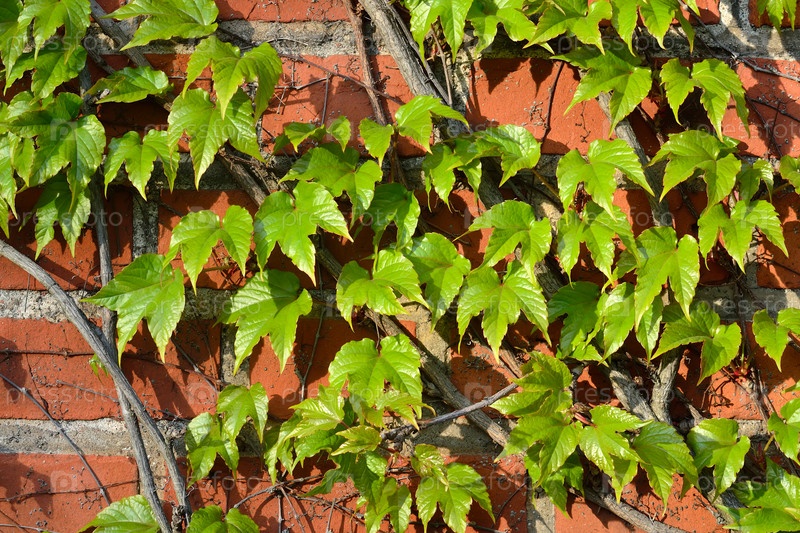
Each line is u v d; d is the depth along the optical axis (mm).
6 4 1635
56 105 1629
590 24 1614
